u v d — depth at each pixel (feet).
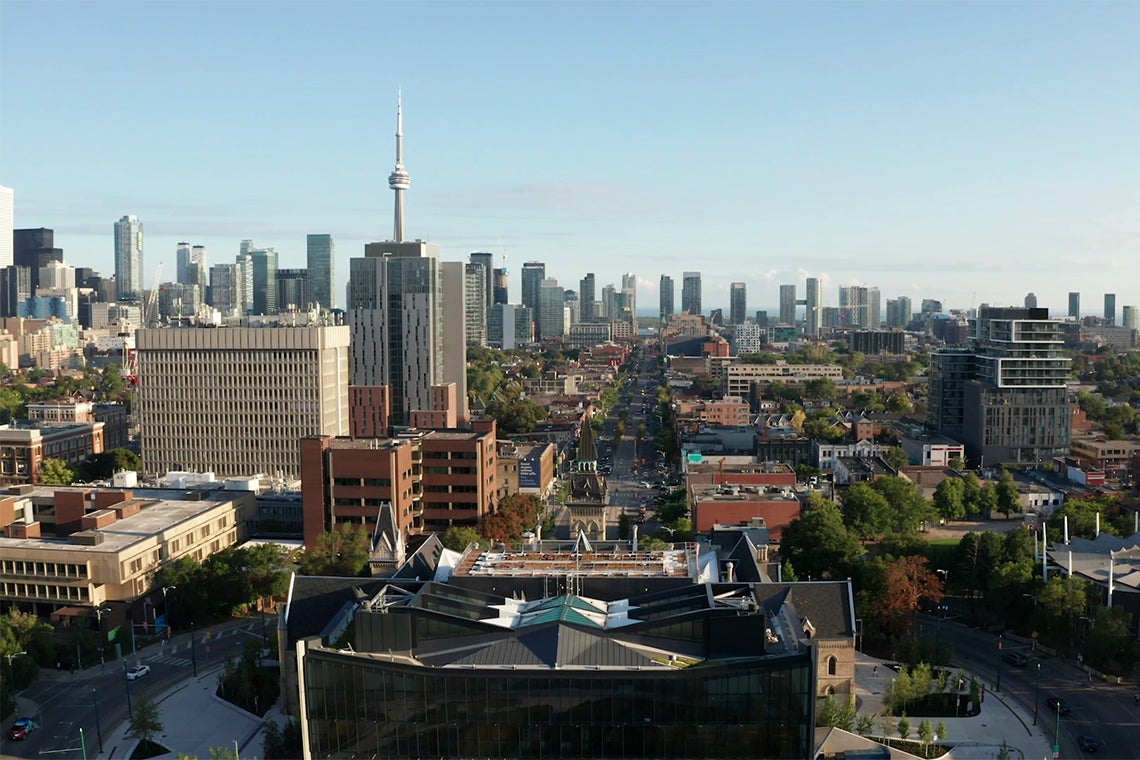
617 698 409.08
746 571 594.24
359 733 420.77
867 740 455.22
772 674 404.57
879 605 622.13
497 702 412.77
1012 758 479.82
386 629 441.68
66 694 581.94
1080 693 560.61
